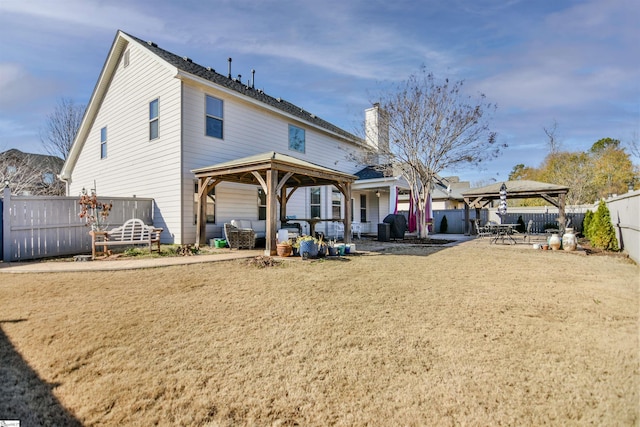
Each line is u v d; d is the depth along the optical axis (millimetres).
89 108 13422
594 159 30969
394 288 5148
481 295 4762
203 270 6371
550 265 7328
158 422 2041
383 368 2656
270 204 8094
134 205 10141
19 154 22844
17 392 2338
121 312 3914
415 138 13836
